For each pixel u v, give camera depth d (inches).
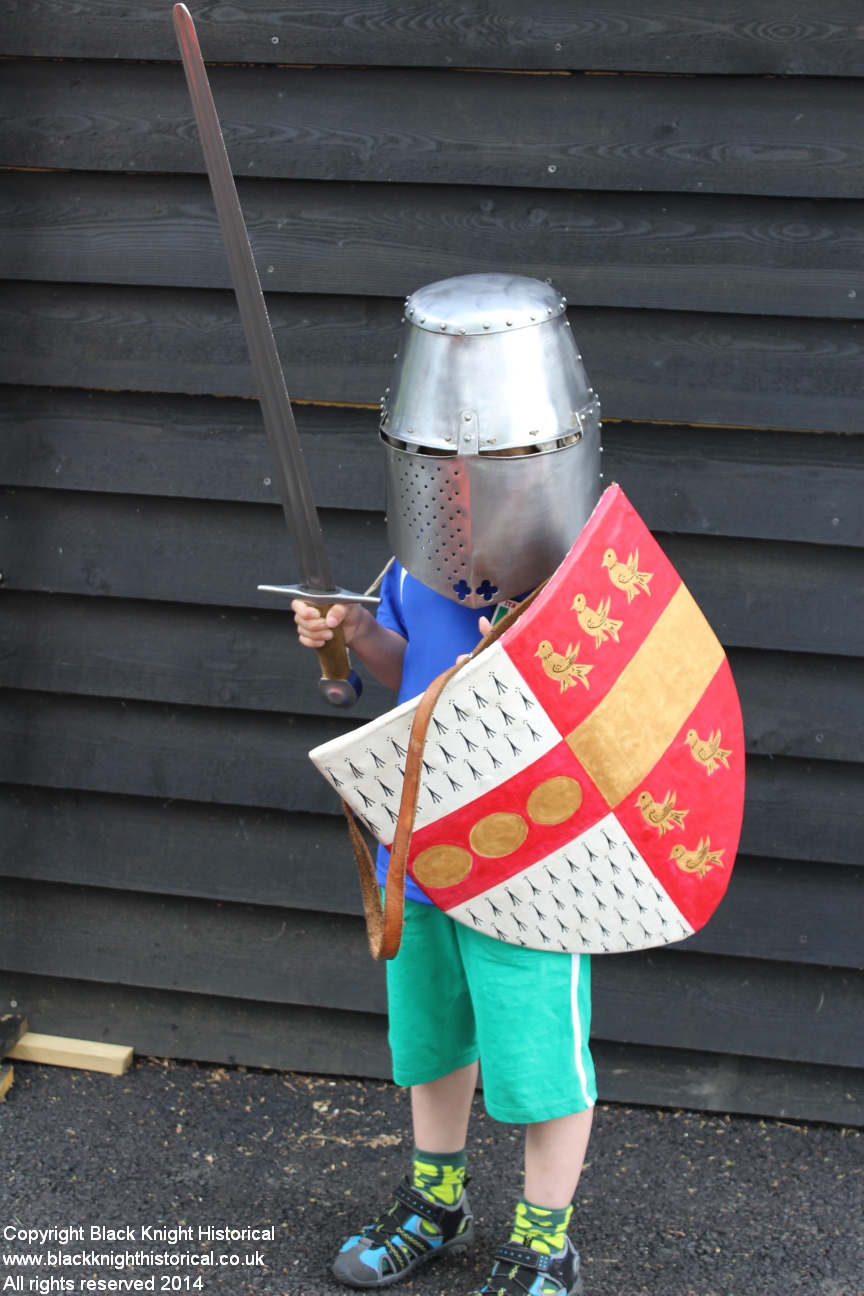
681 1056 102.6
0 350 97.5
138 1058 107.8
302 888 103.0
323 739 100.7
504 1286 75.4
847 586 93.0
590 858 71.0
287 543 98.0
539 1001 73.0
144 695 101.3
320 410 96.1
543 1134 75.1
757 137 87.6
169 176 93.6
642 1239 86.5
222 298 95.0
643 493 93.6
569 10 87.2
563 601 66.2
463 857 70.4
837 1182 94.0
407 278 92.7
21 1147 94.4
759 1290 81.7
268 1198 89.7
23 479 99.0
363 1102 102.7
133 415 97.6
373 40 89.3
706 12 86.3
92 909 106.4
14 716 103.7
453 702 66.7
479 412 66.2
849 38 85.4
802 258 89.0
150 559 99.3
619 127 88.6
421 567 70.4
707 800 73.0
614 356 92.0
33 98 93.4
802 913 98.3
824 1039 100.1
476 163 90.3
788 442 91.8
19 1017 107.1
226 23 90.4
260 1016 106.5
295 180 92.2
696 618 72.9
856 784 96.0
